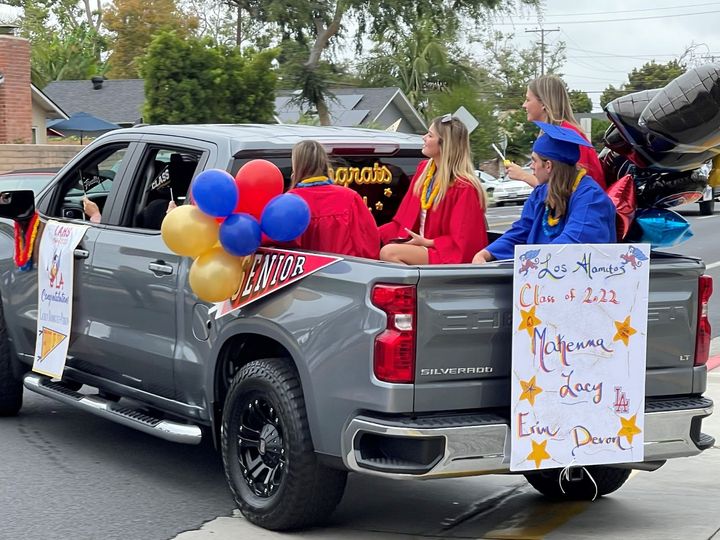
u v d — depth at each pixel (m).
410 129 50.56
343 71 39.50
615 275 5.08
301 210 5.30
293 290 5.17
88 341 6.62
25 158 23.89
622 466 5.77
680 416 5.30
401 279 4.71
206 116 26.19
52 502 5.91
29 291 7.23
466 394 4.86
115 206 6.62
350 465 4.84
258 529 5.44
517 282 4.86
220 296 5.45
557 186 5.25
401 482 6.54
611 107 5.28
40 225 7.11
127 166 6.63
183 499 6.00
